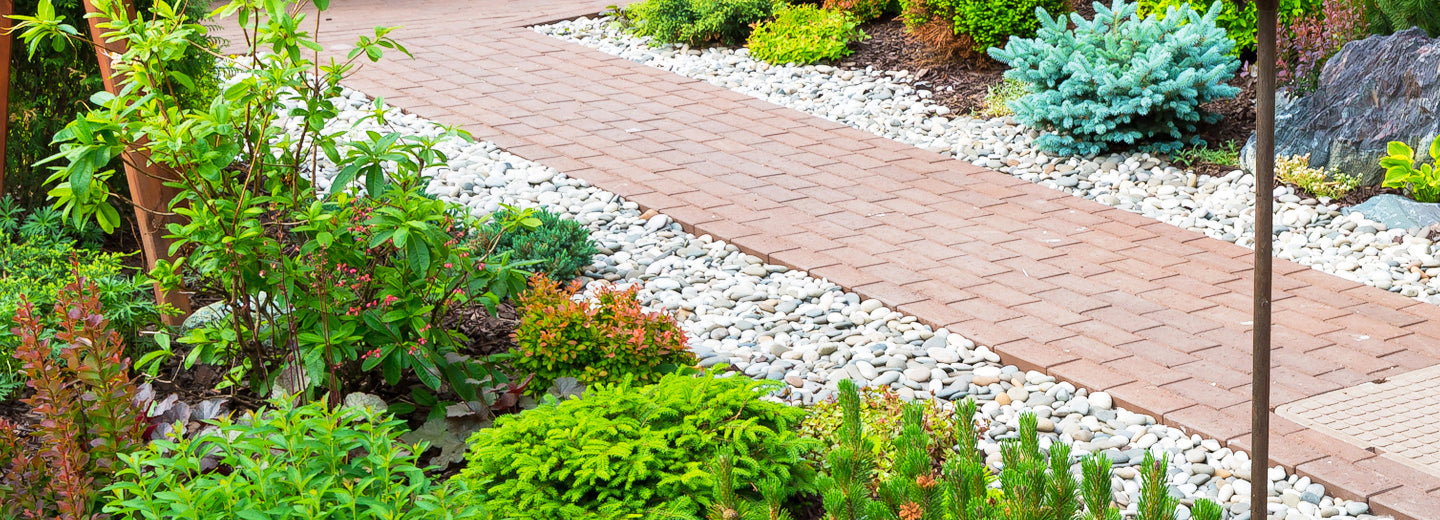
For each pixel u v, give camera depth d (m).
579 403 3.77
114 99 4.14
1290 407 4.78
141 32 4.29
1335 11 8.84
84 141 3.83
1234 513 4.02
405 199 4.22
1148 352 5.30
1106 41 8.61
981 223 7.18
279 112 9.31
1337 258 6.54
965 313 5.77
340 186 4.12
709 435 3.60
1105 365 5.16
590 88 10.61
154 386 4.56
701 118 9.64
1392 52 7.75
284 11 4.17
